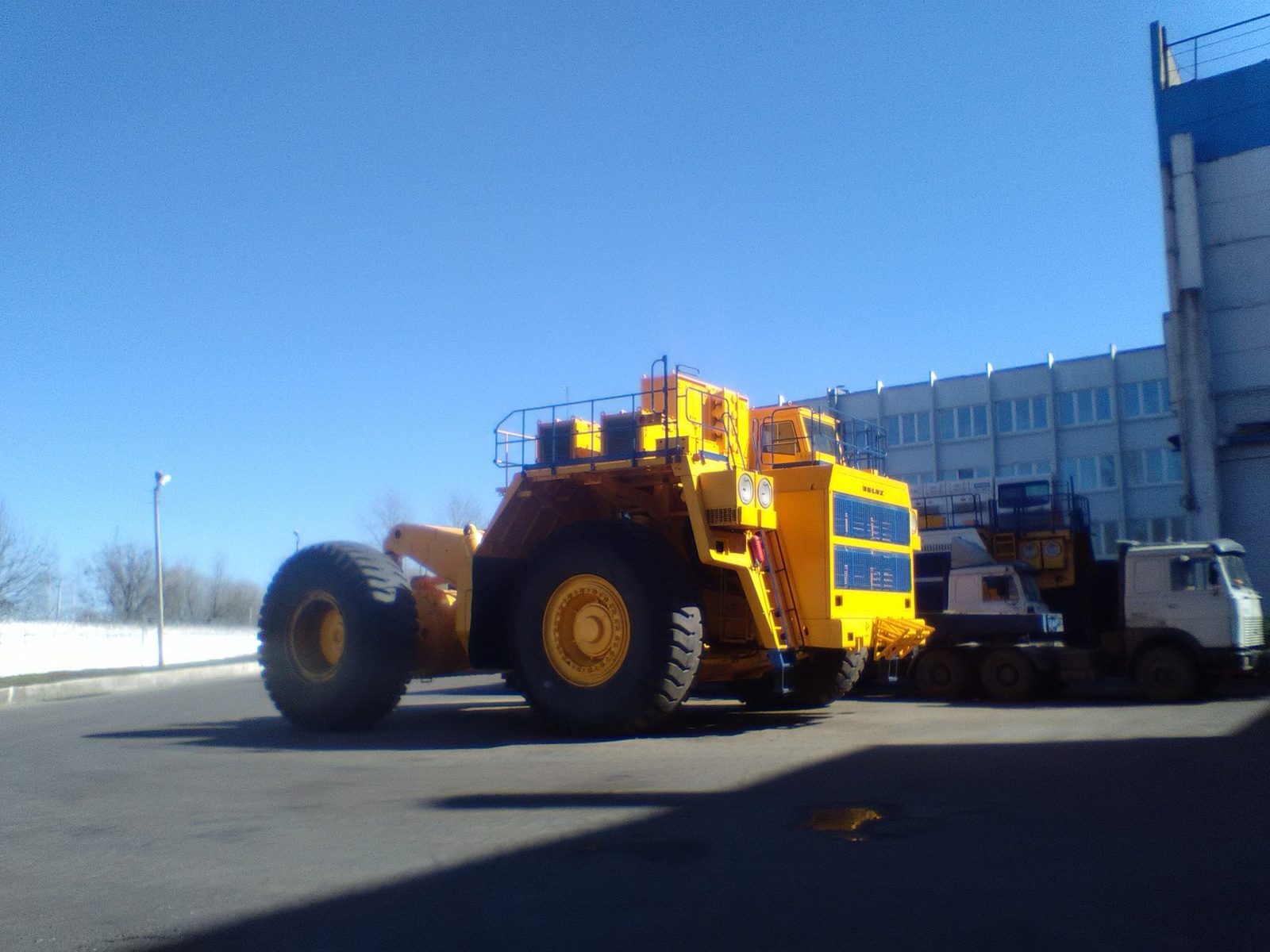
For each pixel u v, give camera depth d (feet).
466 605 39.22
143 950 13.03
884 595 37.81
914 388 146.51
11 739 40.37
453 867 16.22
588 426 37.76
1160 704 48.21
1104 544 133.18
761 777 23.62
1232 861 15.74
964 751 27.94
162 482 111.34
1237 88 67.41
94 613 195.83
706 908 13.87
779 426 39.96
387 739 34.40
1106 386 135.23
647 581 32.19
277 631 39.17
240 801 22.82
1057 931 12.67
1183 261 67.56
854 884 14.76
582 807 20.58
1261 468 64.95
